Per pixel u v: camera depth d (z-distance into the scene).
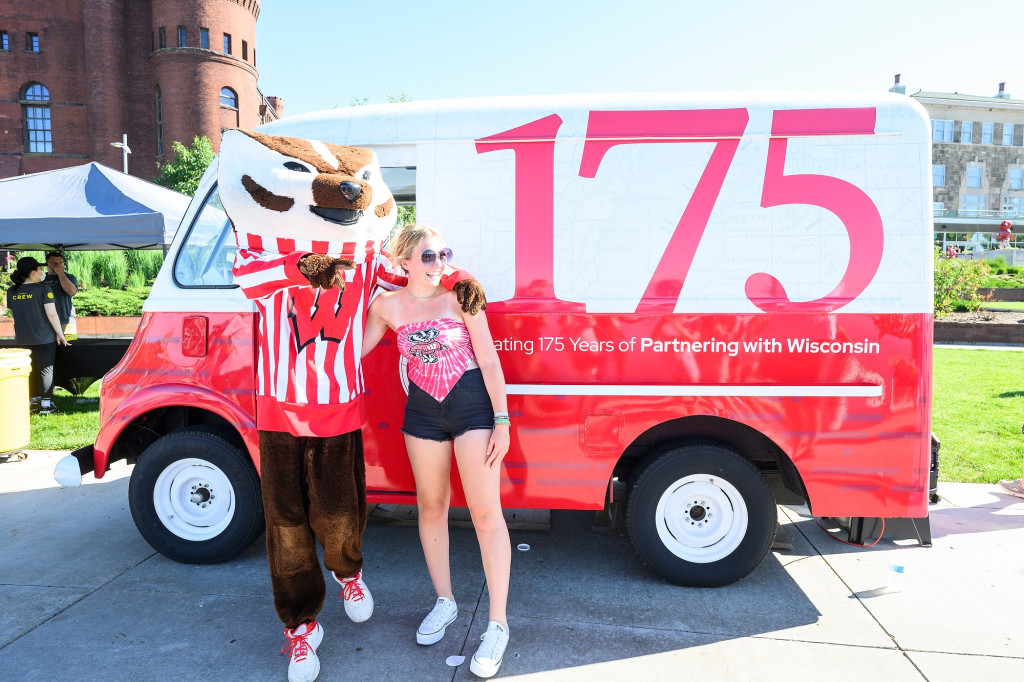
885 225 3.07
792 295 3.10
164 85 33.94
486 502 2.69
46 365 7.68
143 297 17.52
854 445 3.11
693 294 3.14
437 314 2.71
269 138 2.45
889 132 3.10
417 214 3.29
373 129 3.38
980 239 44.47
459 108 3.36
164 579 3.49
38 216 7.20
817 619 3.09
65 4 34.19
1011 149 47.28
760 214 3.13
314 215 2.38
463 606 3.21
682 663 2.74
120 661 2.75
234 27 35.19
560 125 3.24
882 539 4.02
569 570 3.62
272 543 2.61
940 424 6.98
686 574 3.32
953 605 3.23
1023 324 14.85
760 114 3.17
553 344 3.20
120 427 3.55
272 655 2.81
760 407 3.12
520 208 3.23
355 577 2.92
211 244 3.52
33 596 3.31
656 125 3.20
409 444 2.76
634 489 3.29
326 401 2.54
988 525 4.31
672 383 3.16
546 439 3.22
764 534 3.26
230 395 3.44
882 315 3.07
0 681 2.60
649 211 3.17
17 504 4.71
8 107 34.00
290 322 2.50
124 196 7.64
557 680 2.62
